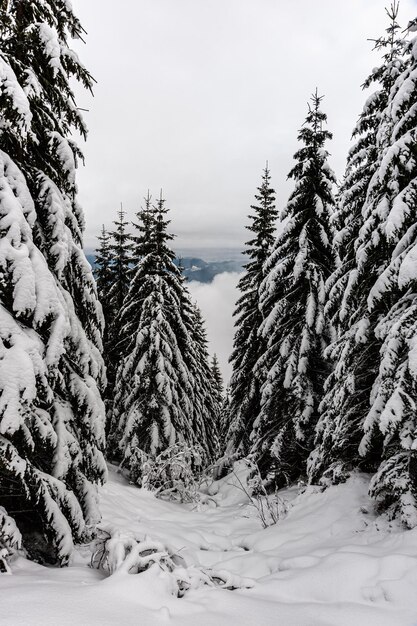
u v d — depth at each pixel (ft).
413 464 19.26
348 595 14.78
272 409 41.37
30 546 17.25
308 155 40.55
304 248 38.50
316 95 39.63
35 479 15.90
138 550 14.57
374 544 18.28
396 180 21.91
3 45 17.43
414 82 20.72
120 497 32.86
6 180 15.53
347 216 31.45
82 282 21.13
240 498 41.22
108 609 10.84
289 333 40.27
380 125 26.48
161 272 53.52
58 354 16.21
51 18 19.08
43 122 18.67
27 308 14.87
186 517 33.32
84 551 18.15
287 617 12.91
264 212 57.11
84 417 20.08
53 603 10.66
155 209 52.80
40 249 18.57
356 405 26.23
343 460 27.66
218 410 117.80
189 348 60.18
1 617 9.53
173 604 12.05
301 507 27.84
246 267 59.16
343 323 29.96
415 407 18.10
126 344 58.59
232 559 22.06
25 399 14.01
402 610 13.28
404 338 19.52
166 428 49.08
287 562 18.99
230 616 12.25
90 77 19.83
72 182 19.63
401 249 21.08
